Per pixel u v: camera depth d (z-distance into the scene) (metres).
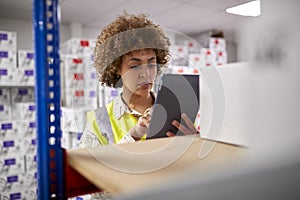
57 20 0.52
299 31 0.23
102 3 3.00
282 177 0.15
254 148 0.18
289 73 0.24
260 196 0.15
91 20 3.65
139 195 0.16
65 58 1.35
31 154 2.54
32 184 2.53
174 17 3.57
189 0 2.97
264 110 0.26
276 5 0.24
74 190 0.55
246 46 0.26
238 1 2.90
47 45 0.52
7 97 2.76
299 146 0.16
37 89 0.53
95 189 0.57
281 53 0.24
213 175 0.16
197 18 3.64
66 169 0.54
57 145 0.54
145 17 0.70
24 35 3.64
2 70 2.50
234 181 0.15
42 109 0.52
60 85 0.53
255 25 0.25
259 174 0.15
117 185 0.36
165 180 0.18
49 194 0.53
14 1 2.90
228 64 0.56
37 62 0.52
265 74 0.26
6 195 2.44
